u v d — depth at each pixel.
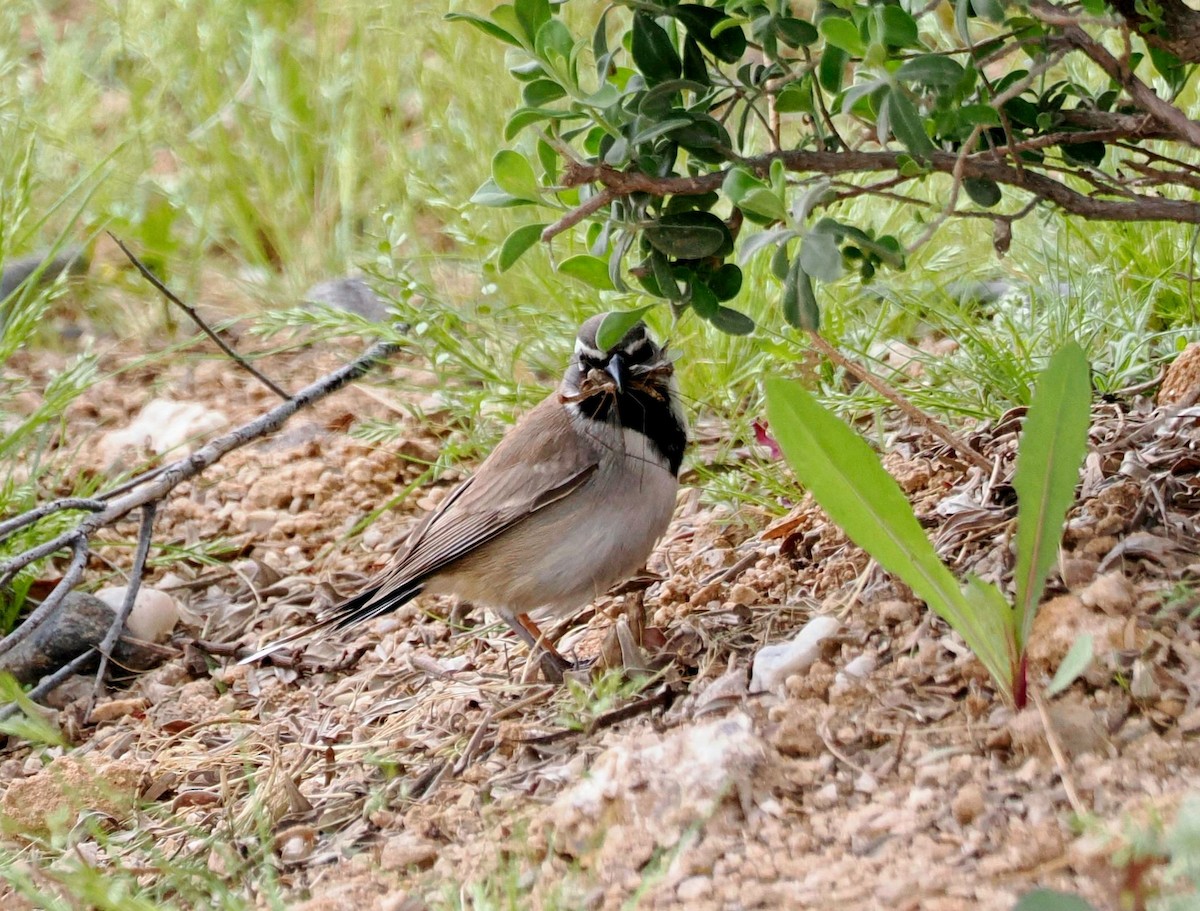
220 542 13.38
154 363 16.50
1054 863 6.20
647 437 10.41
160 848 8.67
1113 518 8.91
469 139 16.50
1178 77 8.92
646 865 7.05
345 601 11.30
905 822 6.84
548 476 10.25
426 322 13.57
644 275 8.98
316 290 16.75
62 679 11.36
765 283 13.47
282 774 9.02
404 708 10.12
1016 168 8.30
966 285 13.91
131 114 18.41
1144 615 7.83
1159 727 7.07
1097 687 7.43
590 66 16.45
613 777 7.57
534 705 9.45
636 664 9.36
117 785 9.36
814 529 10.59
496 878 7.10
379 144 18.23
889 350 12.93
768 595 10.01
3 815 8.98
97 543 13.28
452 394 13.93
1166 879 5.82
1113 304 12.26
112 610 12.01
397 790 8.74
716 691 8.57
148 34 19.02
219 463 14.66
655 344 10.57
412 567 10.72
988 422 11.37
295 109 18.53
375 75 18.25
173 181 18.16
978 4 7.37
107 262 17.47
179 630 12.30
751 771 7.42
